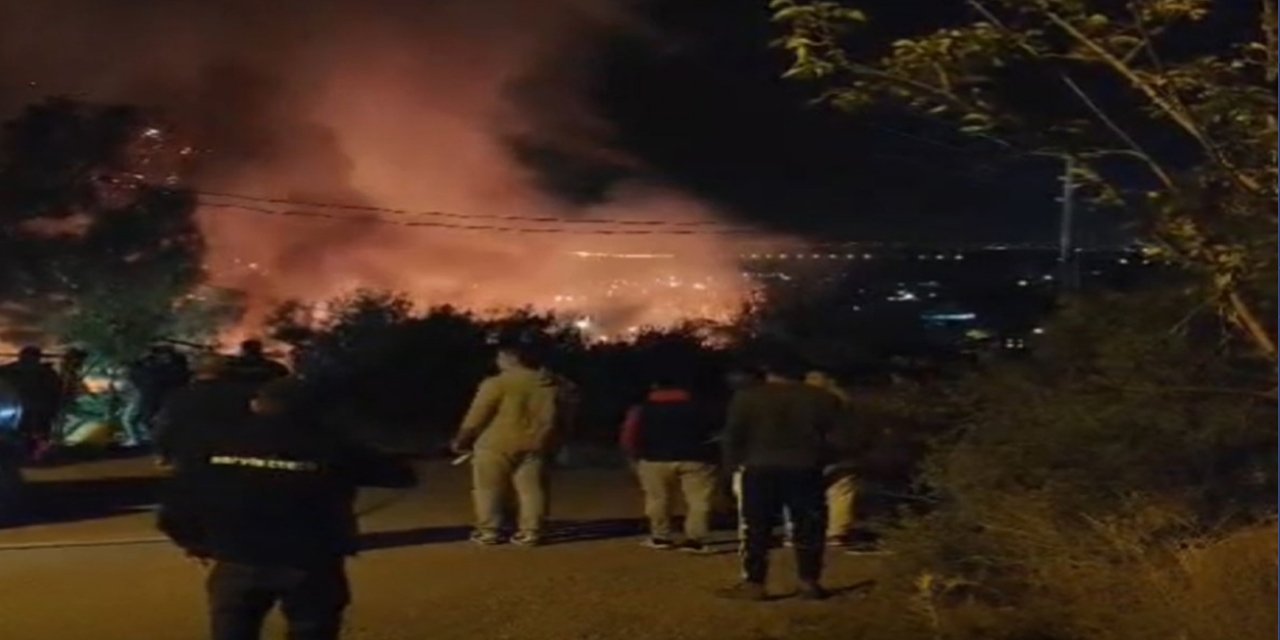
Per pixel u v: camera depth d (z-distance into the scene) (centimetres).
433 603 1199
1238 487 945
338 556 749
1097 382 983
